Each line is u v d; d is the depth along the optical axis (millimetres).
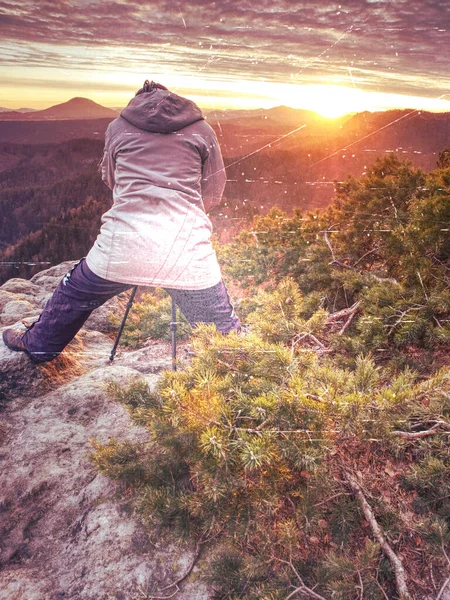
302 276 3639
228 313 2383
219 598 1540
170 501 1630
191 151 2211
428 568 1554
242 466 1537
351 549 1626
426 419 1714
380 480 1789
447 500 1692
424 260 2561
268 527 1578
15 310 4125
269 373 1794
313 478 1569
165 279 2184
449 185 3107
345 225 3850
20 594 1576
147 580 1610
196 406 1570
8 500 1938
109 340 4047
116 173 2238
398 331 2387
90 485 1997
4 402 2590
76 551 1729
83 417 2451
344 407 1500
